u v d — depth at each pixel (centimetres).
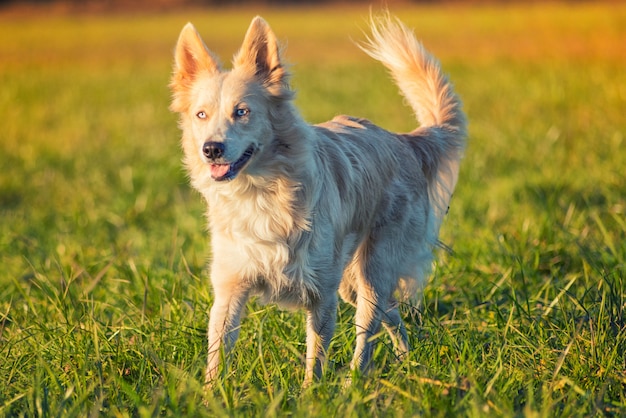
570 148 1308
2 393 525
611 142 1280
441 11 6206
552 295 687
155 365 557
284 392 484
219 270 570
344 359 589
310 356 563
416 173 675
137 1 8375
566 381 486
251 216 556
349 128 649
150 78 2947
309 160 559
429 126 719
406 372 529
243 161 546
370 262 630
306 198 554
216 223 570
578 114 1625
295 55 3641
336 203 578
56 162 1570
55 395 505
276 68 571
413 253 664
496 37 3753
